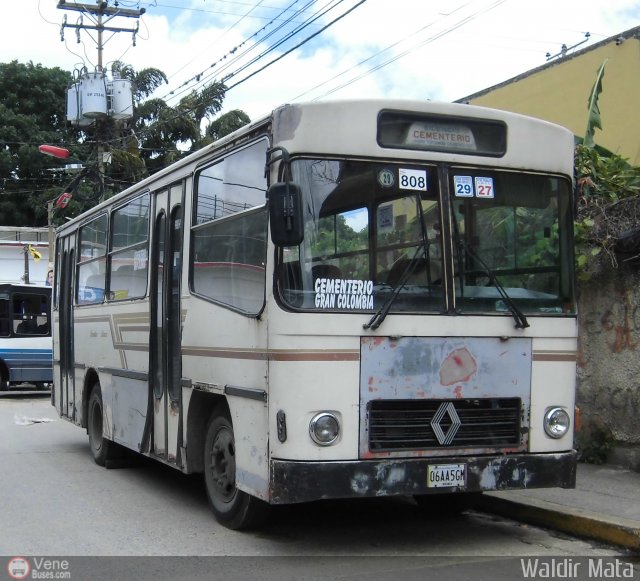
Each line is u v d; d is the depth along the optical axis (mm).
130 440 8352
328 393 5246
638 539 5719
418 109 5676
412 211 5629
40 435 12766
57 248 12297
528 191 6027
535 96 13898
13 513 7125
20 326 19562
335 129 5461
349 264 5410
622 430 8062
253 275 5703
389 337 5414
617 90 12477
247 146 5969
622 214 8133
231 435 6262
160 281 7707
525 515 6629
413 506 7410
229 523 6371
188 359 6809
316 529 6488
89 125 25500
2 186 36562
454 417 5559
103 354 9453
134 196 8547
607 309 8219
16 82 36562
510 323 5762
